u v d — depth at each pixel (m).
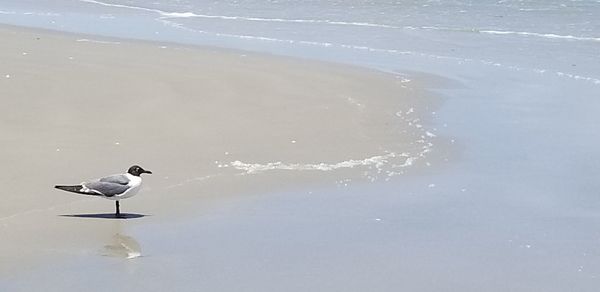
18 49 18.72
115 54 18.67
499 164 11.83
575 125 13.88
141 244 8.70
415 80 17.38
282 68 17.80
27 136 12.10
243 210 9.81
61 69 16.11
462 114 14.72
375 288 7.77
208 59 18.53
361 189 10.68
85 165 11.11
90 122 12.91
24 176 10.63
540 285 7.89
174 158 11.57
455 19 25.55
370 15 26.64
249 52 20.08
